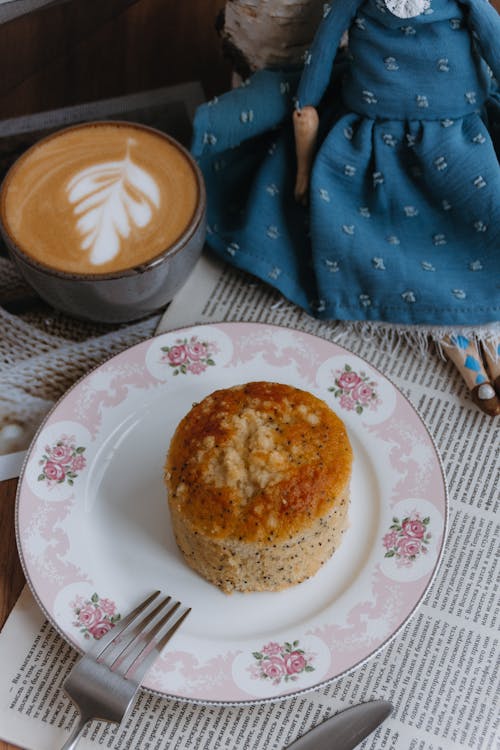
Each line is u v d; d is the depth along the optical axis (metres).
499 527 0.62
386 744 0.56
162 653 0.57
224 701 0.55
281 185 0.69
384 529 0.60
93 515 0.61
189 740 0.56
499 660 0.58
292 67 0.69
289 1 0.66
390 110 0.65
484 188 0.65
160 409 0.64
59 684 0.58
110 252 0.63
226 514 0.56
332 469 0.57
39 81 0.74
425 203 0.67
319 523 0.57
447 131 0.65
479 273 0.67
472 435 0.65
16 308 0.68
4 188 0.65
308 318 0.69
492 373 0.66
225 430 0.58
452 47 0.63
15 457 0.63
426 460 0.62
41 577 0.58
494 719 0.57
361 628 0.58
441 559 0.59
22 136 0.72
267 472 0.56
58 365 0.66
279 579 0.58
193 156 0.69
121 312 0.65
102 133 0.67
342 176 0.67
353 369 0.64
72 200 0.65
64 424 0.62
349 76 0.66
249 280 0.70
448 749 0.56
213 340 0.65
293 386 0.64
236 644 0.57
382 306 0.67
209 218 0.71
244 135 0.69
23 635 0.59
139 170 0.66
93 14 0.74
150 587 0.59
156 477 0.62
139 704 0.57
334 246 0.67
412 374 0.67
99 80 0.74
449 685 0.58
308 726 0.57
